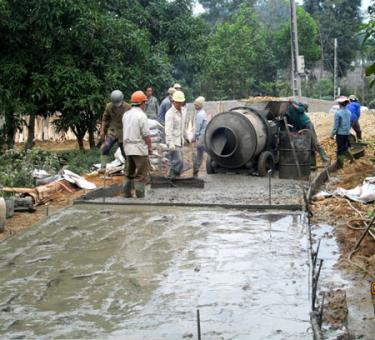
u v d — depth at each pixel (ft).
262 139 46.65
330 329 18.43
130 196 38.68
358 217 31.83
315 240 28.19
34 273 23.88
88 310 19.99
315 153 51.90
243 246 27.07
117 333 18.11
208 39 76.59
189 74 94.43
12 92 58.34
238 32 128.16
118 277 23.22
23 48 60.18
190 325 18.58
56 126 64.80
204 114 47.21
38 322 19.06
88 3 60.64
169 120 43.06
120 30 61.62
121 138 41.78
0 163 45.52
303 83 141.79
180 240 28.25
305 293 21.15
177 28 73.26
